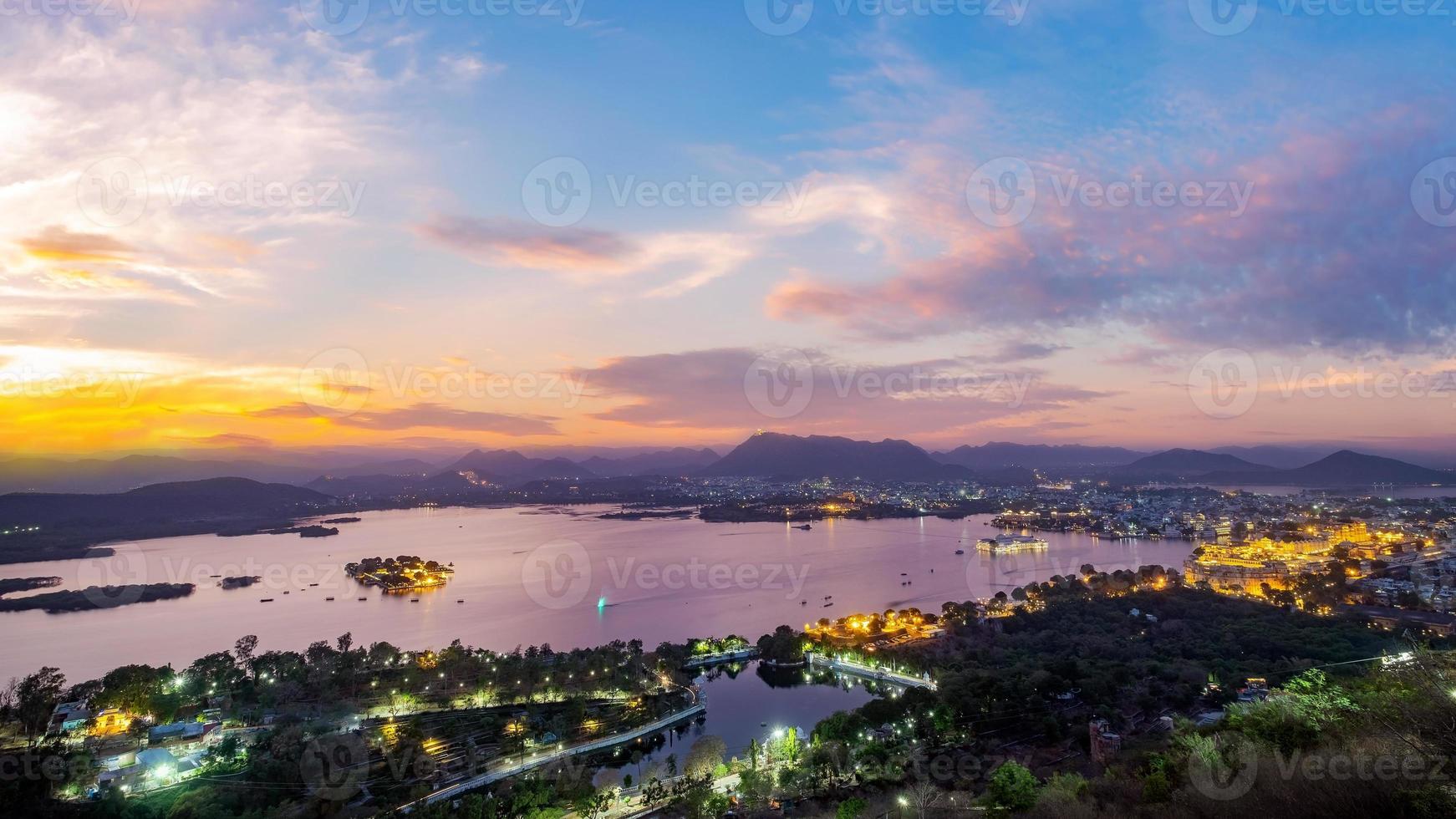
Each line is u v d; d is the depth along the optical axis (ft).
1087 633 444.55
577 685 404.77
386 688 380.58
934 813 207.00
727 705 424.46
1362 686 147.23
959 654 435.12
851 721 305.12
